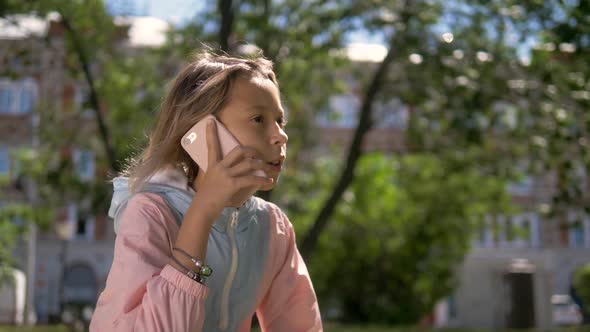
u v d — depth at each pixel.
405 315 22.11
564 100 10.35
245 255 1.60
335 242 21.16
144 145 1.65
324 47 11.89
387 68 12.48
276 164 1.48
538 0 9.69
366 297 22.05
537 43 9.71
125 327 1.35
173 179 1.56
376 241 20.91
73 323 18.97
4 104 29.69
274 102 1.49
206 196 1.36
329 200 13.23
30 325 20.67
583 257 36.97
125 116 14.10
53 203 15.11
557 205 10.49
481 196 17.03
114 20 13.33
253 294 1.64
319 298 22.27
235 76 1.48
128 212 1.50
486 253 36.19
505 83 10.70
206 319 1.54
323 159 18.11
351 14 11.35
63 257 21.36
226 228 1.55
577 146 10.71
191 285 1.34
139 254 1.42
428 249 21.09
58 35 13.52
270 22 12.51
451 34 10.79
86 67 13.03
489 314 27.78
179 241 1.36
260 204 1.69
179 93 1.55
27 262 22.12
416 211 18.50
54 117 14.63
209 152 1.40
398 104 13.47
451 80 11.16
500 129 12.38
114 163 12.70
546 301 21.28
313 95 15.36
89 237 34.53
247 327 1.69
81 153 14.91
